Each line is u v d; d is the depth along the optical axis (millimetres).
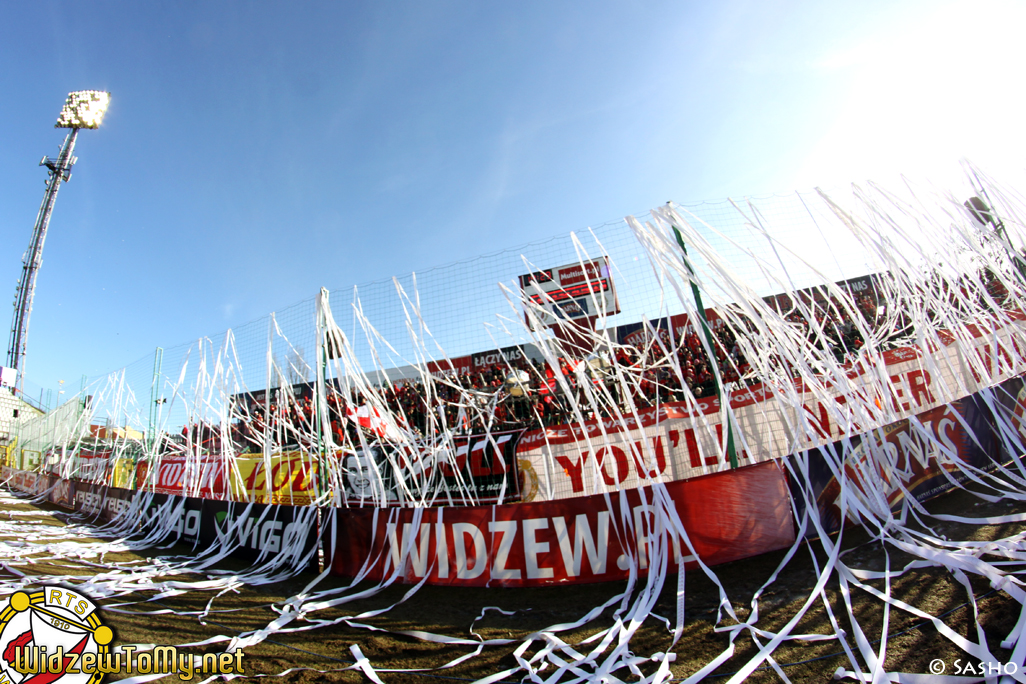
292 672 2457
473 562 3543
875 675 1872
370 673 2402
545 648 2500
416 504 4691
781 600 2682
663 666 2148
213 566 4648
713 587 2992
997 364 4645
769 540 3285
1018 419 4105
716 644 2377
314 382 5219
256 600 3588
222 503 5238
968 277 4648
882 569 2738
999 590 2291
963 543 2721
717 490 3348
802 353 3955
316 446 5109
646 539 3254
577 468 5293
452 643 2688
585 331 4582
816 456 3459
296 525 4379
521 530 3484
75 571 4527
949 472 3670
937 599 2359
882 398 4039
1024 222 4691
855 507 3324
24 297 28844
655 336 4305
